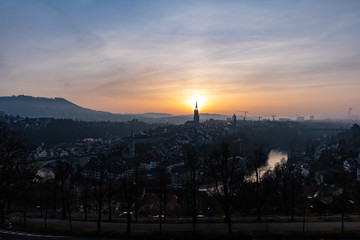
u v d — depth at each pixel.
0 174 56.12
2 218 57.66
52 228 52.72
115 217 72.31
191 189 77.69
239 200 76.06
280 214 69.00
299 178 133.75
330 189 111.69
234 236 45.12
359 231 46.28
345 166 155.62
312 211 73.12
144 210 84.75
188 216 73.56
